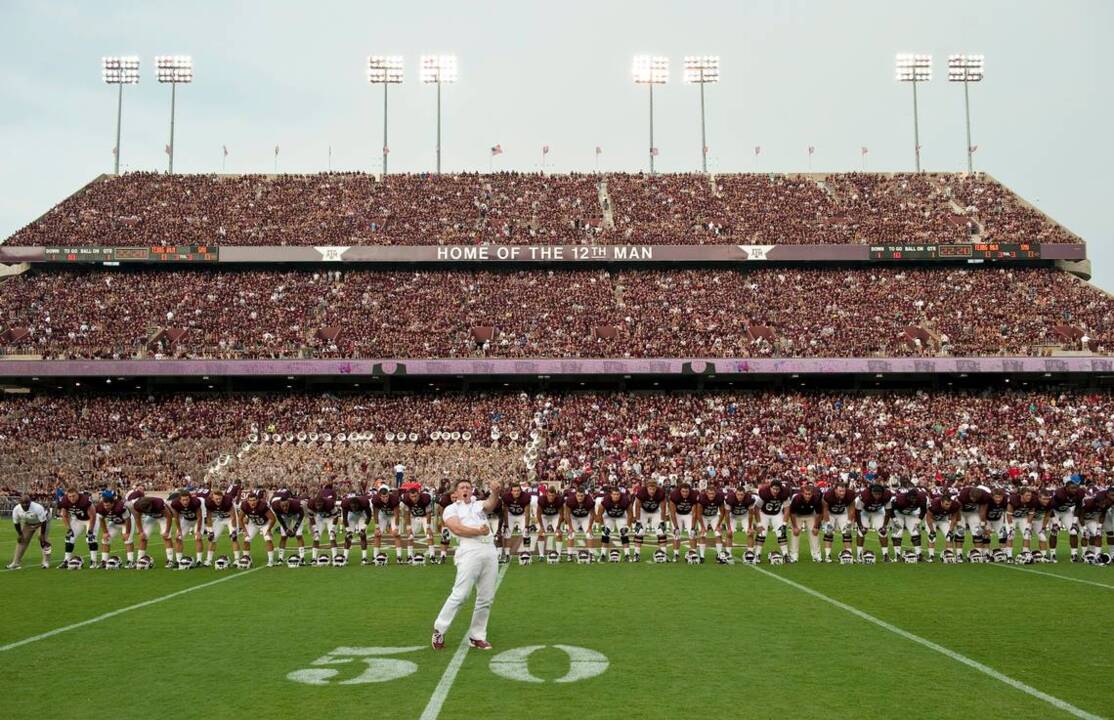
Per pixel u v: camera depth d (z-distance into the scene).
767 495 19.08
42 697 8.55
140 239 53.84
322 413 45.16
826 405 46.00
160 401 46.56
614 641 10.99
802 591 15.02
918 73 67.25
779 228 57.03
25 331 47.94
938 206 60.00
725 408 45.91
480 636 10.57
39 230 54.38
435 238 54.97
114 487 38.31
